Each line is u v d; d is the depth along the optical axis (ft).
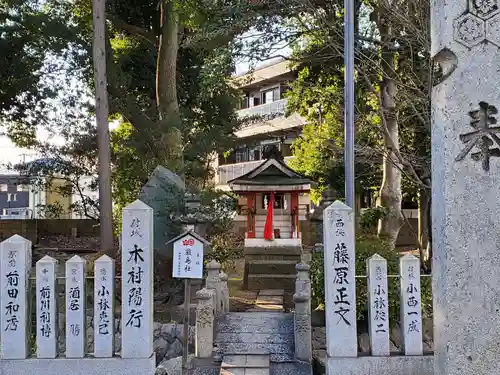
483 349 8.52
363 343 22.11
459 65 8.82
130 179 49.44
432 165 9.39
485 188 8.67
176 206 30.37
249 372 20.03
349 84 24.59
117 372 18.84
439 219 9.02
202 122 61.31
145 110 56.18
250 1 33.22
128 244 19.19
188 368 19.95
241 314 25.41
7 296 18.93
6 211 100.78
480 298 8.57
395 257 24.06
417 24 31.01
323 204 33.60
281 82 82.69
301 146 62.59
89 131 55.93
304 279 22.75
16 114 54.70
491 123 8.72
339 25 33.22
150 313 19.08
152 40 56.34
